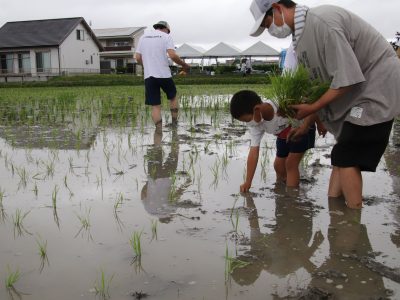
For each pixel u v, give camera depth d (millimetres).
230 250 2445
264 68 45500
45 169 4375
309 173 4168
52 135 6602
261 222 2891
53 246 2512
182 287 2041
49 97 15484
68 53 45438
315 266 2248
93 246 2508
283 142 3809
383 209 3111
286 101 3273
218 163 4586
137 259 2336
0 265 2283
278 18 3172
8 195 3506
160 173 4211
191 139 6113
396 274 2137
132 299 1947
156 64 7324
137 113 9539
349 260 2312
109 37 58531
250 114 3467
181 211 3109
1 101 14016
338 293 1975
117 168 4414
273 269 2219
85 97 15055
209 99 12766
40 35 45031
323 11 3043
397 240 2561
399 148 5383
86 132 6895
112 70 55688
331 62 2990
